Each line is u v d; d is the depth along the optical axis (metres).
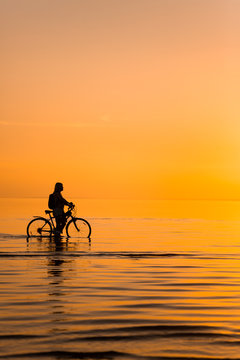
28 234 30.06
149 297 13.99
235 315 12.04
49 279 16.64
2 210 82.06
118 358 8.86
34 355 8.98
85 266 19.47
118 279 16.75
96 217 60.38
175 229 40.06
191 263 20.53
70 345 9.57
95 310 12.41
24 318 11.55
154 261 21.02
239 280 16.73
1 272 17.95
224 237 32.81
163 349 9.38
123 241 29.20
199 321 11.44
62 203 29.97
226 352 9.20
